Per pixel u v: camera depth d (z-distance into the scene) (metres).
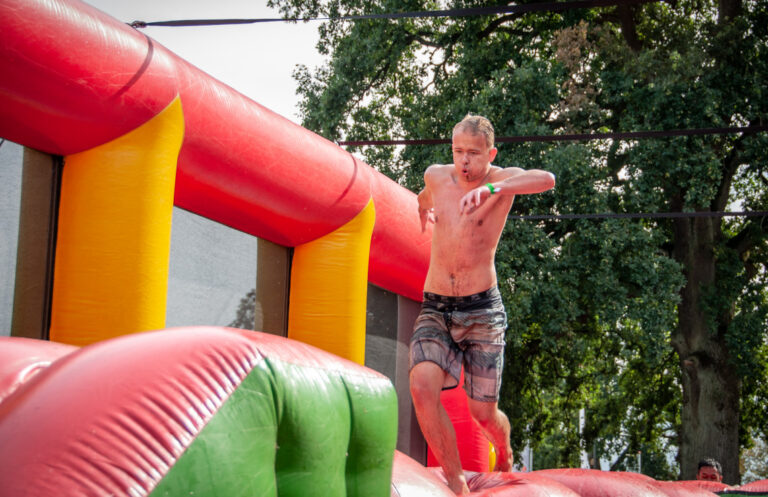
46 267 3.94
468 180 3.92
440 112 13.38
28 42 3.21
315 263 5.45
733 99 12.87
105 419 1.68
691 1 15.05
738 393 14.18
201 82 4.23
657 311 12.42
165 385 1.82
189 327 2.12
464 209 3.50
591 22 14.48
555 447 16.80
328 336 5.38
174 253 4.80
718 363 14.13
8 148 3.81
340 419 2.32
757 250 15.71
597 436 16.58
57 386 1.76
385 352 6.85
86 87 3.49
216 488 1.77
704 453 13.98
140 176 3.78
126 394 1.75
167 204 3.91
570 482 4.25
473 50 13.78
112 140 3.79
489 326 3.90
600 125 13.49
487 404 3.99
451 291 3.89
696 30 14.00
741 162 13.97
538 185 3.70
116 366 1.83
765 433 16.84
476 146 3.82
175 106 3.96
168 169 3.93
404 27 14.48
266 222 5.12
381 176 6.11
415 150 13.43
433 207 4.09
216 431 1.82
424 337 3.84
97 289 3.64
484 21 14.25
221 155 4.37
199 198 4.67
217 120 4.29
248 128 4.52
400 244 6.20
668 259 12.71
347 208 5.40
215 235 5.11
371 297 6.72
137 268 3.71
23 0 3.20
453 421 6.71
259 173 4.64
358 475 2.46
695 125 12.61
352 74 14.23
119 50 3.65
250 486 1.88
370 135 14.57
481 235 3.89
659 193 13.13
